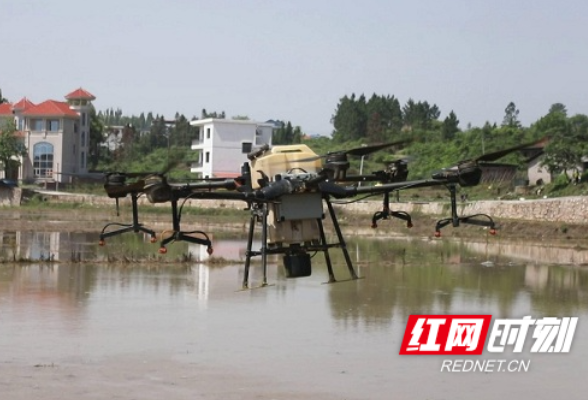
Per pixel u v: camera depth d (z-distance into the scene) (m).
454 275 44.09
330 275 16.48
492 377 23.66
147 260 46.59
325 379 23.11
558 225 69.06
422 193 88.12
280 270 44.56
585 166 81.88
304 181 15.91
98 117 139.88
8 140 106.81
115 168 118.56
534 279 43.12
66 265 44.41
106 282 38.97
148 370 23.70
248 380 22.92
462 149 89.19
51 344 26.36
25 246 54.53
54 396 21.08
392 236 68.25
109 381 22.53
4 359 24.34
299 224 16.27
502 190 84.31
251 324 29.98
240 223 78.88
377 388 22.41
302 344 27.00
